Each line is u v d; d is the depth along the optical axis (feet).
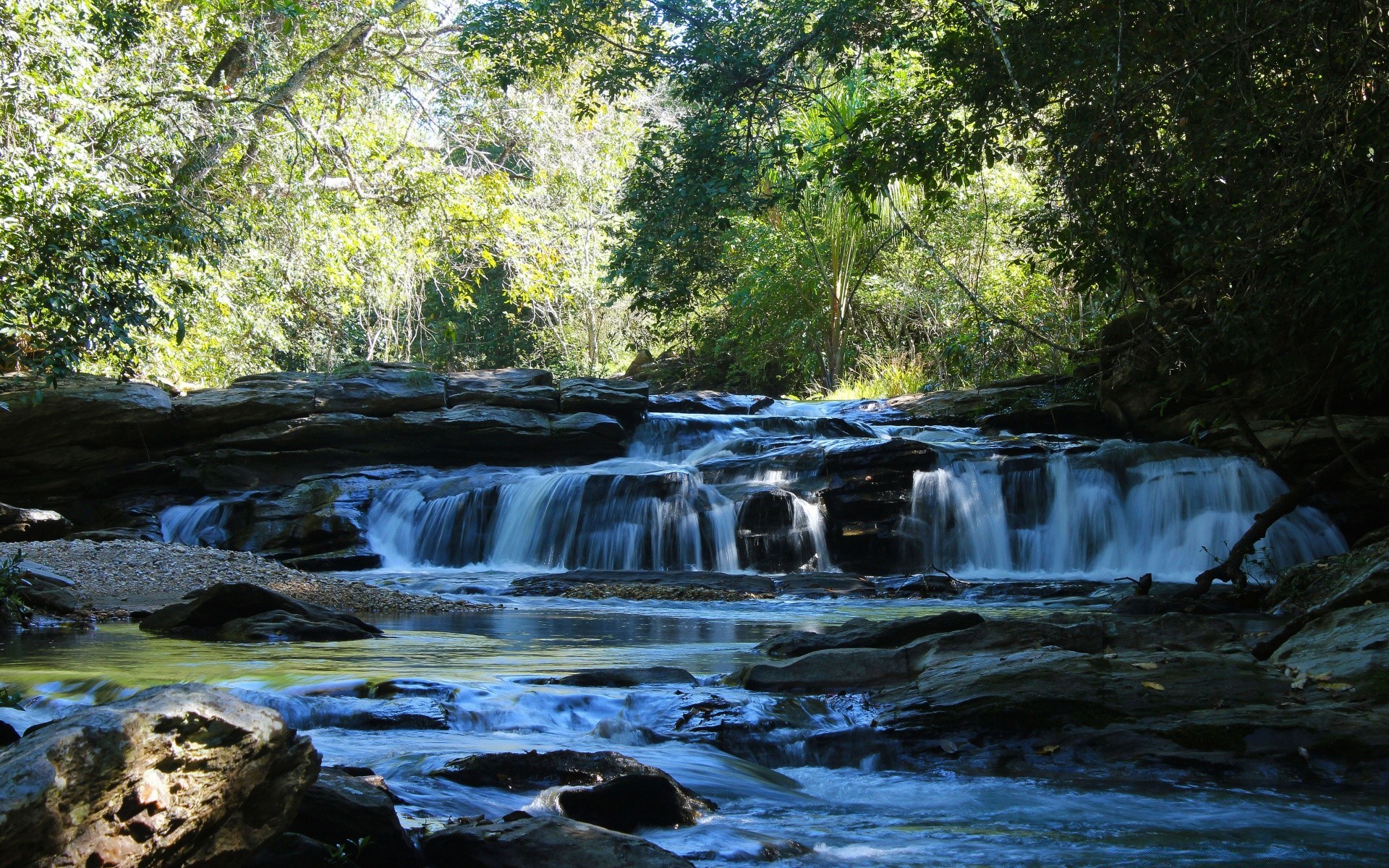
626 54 66.80
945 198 48.08
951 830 14.55
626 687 21.57
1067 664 20.15
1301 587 33.30
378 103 92.17
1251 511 53.93
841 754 18.63
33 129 46.93
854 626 25.96
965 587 47.01
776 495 57.00
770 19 55.83
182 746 7.84
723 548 56.95
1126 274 36.17
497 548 60.95
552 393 73.87
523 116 93.04
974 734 18.75
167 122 65.26
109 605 36.06
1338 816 15.30
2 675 21.17
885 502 56.95
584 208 103.24
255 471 68.13
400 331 141.69
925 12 51.26
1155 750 17.75
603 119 100.73
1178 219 35.27
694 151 57.88
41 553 42.63
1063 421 69.67
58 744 7.18
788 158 59.52
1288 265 33.96
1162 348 41.81
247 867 9.53
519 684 21.30
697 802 14.84
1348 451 38.78
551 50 62.34
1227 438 58.59
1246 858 13.35
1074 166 34.68
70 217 44.68
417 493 63.36
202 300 72.59
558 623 36.11
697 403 80.07
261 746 8.34
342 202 90.33
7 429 63.72
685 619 37.60
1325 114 29.71
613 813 13.74
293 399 69.56
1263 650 22.30
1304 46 30.71
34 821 6.84
